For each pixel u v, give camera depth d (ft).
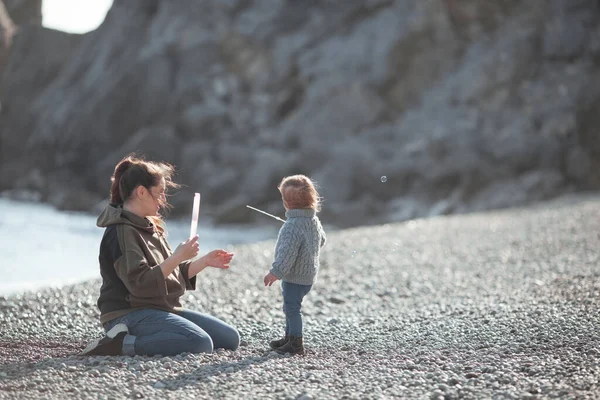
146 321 16.53
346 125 115.85
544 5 126.00
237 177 110.93
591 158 110.63
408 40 122.42
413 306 26.48
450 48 123.65
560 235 47.24
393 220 102.53
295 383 14.26
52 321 21.53
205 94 121.80
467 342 18.92
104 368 15.02
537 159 109.40
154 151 115.55
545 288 27.09
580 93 113.70
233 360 16.30
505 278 32.17
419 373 15.05
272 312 24.41
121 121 121.60
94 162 121.49
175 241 73.87
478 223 64.39
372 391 13.71
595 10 123.34
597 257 35.70
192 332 16.63
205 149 115.55
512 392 13.35
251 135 117.60
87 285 27.53
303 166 111.86
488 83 118.93
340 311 25.57
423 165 108.68
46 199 116.57
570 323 19.92
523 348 17.53
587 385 13.66
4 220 83.51
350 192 109.09
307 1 131.95
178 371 15.02
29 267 44.16
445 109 117.39
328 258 39.73
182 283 17.49
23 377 14.35
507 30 125.39
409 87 120.98
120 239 16.38
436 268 36.78
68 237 66.54
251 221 100.58
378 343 19.56
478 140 111.34
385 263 38.37
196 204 16.81
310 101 118.01
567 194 105.09
